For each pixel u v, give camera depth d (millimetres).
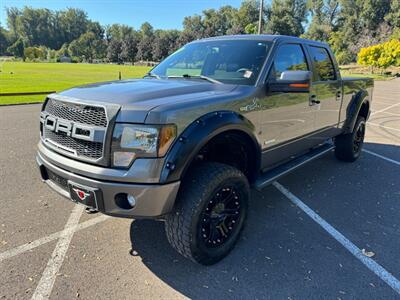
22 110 10930
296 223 3664
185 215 2576
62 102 2732
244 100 3035
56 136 2793
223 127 2705
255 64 3467
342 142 5676
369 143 7547
